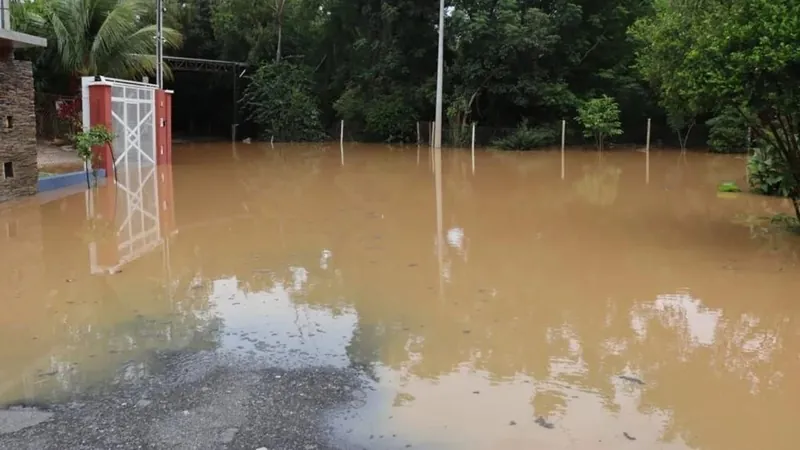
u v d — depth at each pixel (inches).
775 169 343.6
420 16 1012.5
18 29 739.4
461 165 699.4
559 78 977.5
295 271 247.9
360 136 1112.8
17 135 405.1
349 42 1150.3
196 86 1262.3
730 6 270.2
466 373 155.6
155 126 649.0
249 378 150.6
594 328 188.7
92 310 200.1
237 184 515.2
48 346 170.1
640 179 571.2
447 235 319.6
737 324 193.2
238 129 1211.2
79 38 765.9
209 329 183.3
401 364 160.2
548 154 860.6
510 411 136.3
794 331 187.3
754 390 148.3
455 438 125.1
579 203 428.8
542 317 197.8
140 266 254.4
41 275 240.4
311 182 534.9
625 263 264.5
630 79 981.8
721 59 266.4
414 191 482.3
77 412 133.6
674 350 172.4
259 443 122.2
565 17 944.3
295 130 1113.4
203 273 244.4
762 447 123.5
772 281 237.8
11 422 129.5
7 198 400.5
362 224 346.3
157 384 147.1
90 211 376.2
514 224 350.6
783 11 250.1
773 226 343.0
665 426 131.0
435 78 1021.2
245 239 306.3
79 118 693.9
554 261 267.7
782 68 250.8
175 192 463.2
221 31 1154.0
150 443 121.6
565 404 140.0
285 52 1198.9
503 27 936.3
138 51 816.3
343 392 144.2
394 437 125.3
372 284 231.1
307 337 177.8
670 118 880.3
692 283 235.8
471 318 195.9
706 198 452.1
